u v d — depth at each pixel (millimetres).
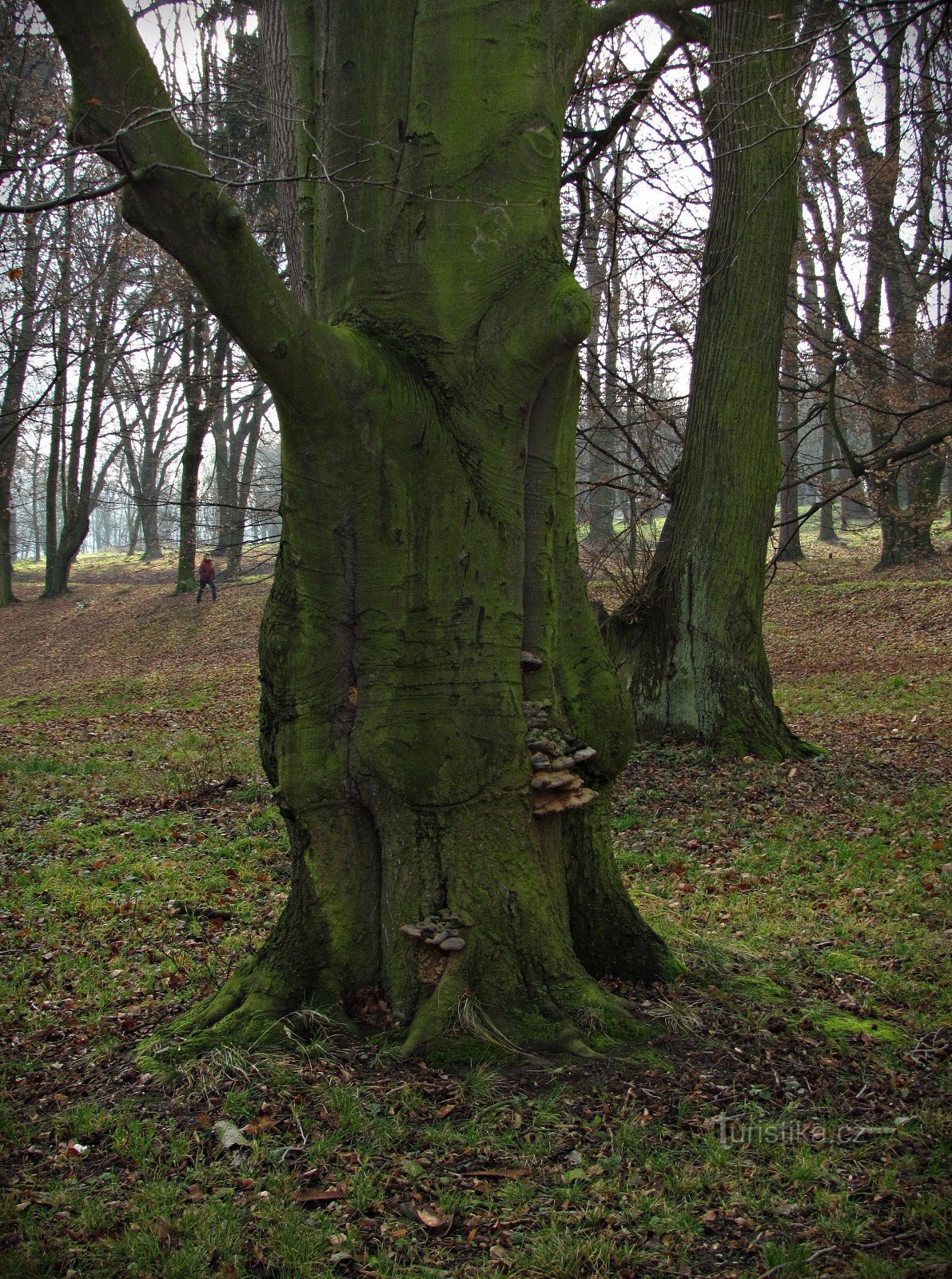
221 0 9156
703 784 10344
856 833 8414
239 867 7984
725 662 11828
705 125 11789
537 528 4680
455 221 4367
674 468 12852
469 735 4391
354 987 4543
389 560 4336
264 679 4609
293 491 4316
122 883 7578
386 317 4445
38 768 12602
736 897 7031
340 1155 3596
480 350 4363
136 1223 3256
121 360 24172
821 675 17031
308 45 4883
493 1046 4203
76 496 39625
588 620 4938
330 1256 3105
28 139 5070
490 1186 3451
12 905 7113
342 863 4566
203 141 11656
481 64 4355
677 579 12203
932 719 12922
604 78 9953
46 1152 3740
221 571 39469
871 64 6082
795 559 29500
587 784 4938
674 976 4941
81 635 31172
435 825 4402
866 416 21844
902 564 25969
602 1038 4312
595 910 4945
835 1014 4801
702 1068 4207
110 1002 5258
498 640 4445
